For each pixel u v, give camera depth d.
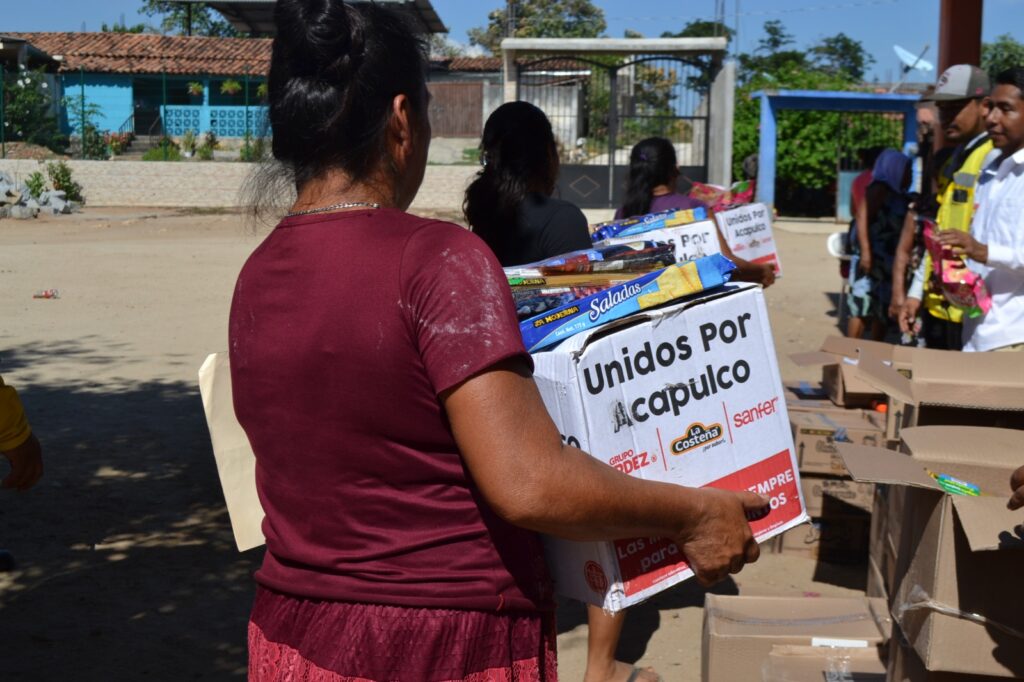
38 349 8.92
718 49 20.59
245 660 3.69
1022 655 2.40
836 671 3.04
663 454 1.81
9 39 32.56
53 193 23.06
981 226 4.39
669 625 4.04
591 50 20.78
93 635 3.84
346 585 1.56
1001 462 2.87
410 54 1.66
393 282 1.49
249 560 4.58
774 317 10.91
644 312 1.84
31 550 4.62
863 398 4.92
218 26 54.56
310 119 1.61
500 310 1.47
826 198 26.67
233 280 13.33
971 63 8.22
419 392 1.50
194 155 32.00
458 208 26.06
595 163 21.72
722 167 20.55
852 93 22.23
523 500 1.41
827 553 4.62
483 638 1.57
